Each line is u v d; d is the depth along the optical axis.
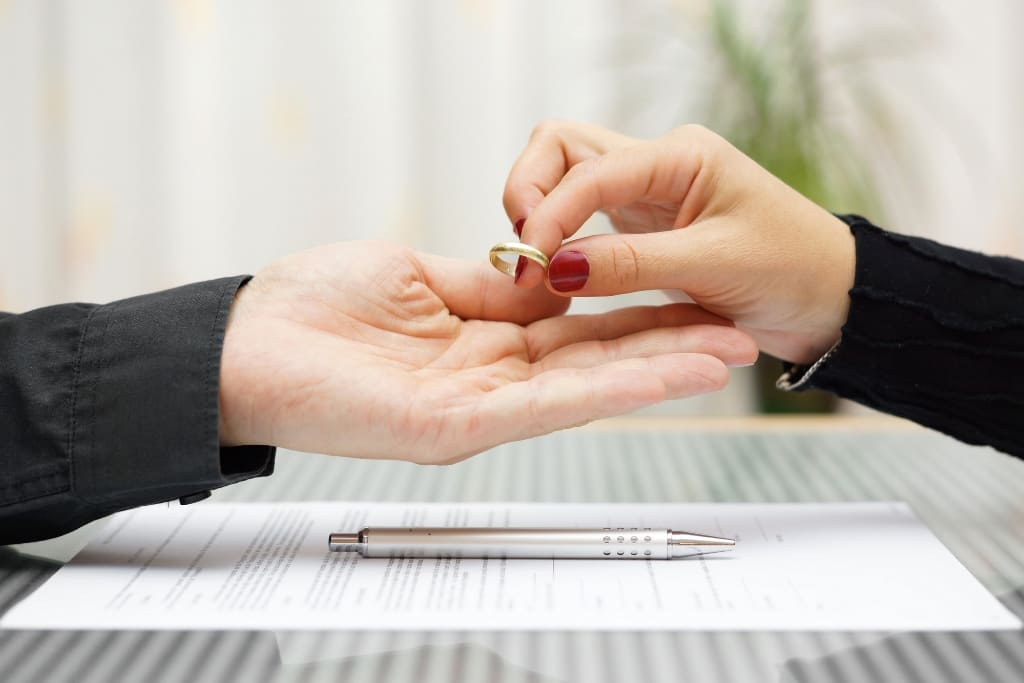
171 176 1.61
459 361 0.62
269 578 0.54
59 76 1.61
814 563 0.55
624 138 0.70
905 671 0.47
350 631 0.50
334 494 0.66
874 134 1.60
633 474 0.69
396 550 0.56
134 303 0.57
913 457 0.73
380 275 0.60
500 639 0.49
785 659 0.48
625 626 0.50
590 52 1.59
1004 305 0.62
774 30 1.53
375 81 1.60
